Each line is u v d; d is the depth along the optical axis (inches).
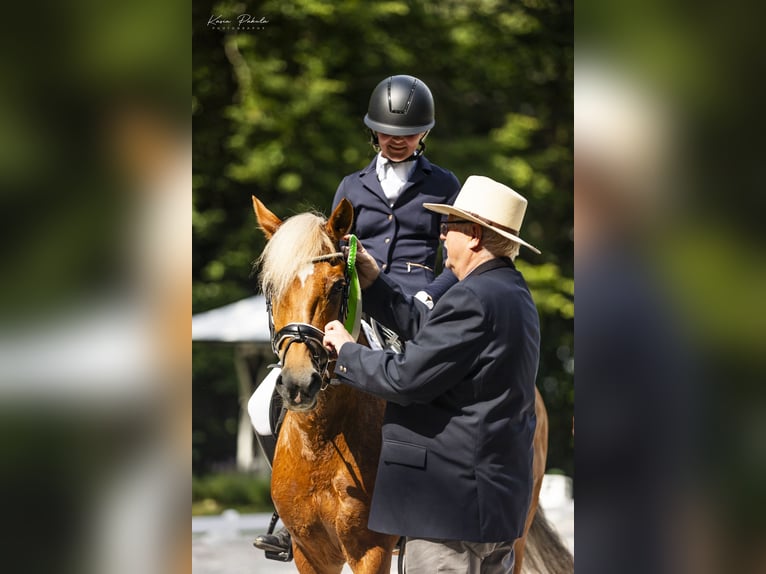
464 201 237.1
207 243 997.2
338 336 227.9
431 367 217.0
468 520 217.5
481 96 1011.3
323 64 944.3
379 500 225.8
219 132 968.3
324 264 230.5
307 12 932.6
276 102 936.9
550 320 949.2
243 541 596.1
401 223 285.0
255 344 784.9
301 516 247.9
